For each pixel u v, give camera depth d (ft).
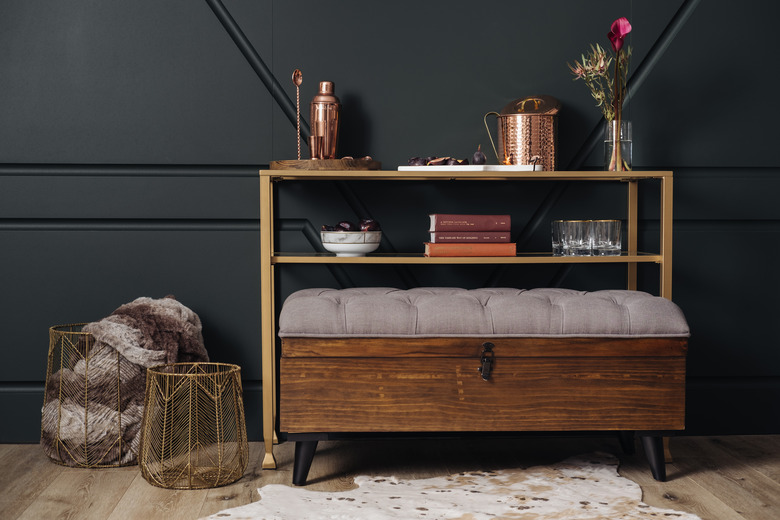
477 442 7.50
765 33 7.84
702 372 7.95
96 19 7.50
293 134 7.68
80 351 6.88
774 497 5.99
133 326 6.79
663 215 6.93
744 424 7.96
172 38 7.56
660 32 7.78
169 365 6.79
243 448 6.56
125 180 7.62
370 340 6.02
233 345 7.78
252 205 7.72
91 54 7.52
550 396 6.12
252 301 7.77
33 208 7.55
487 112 7.77
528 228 7.93
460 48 7.73
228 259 7.74
